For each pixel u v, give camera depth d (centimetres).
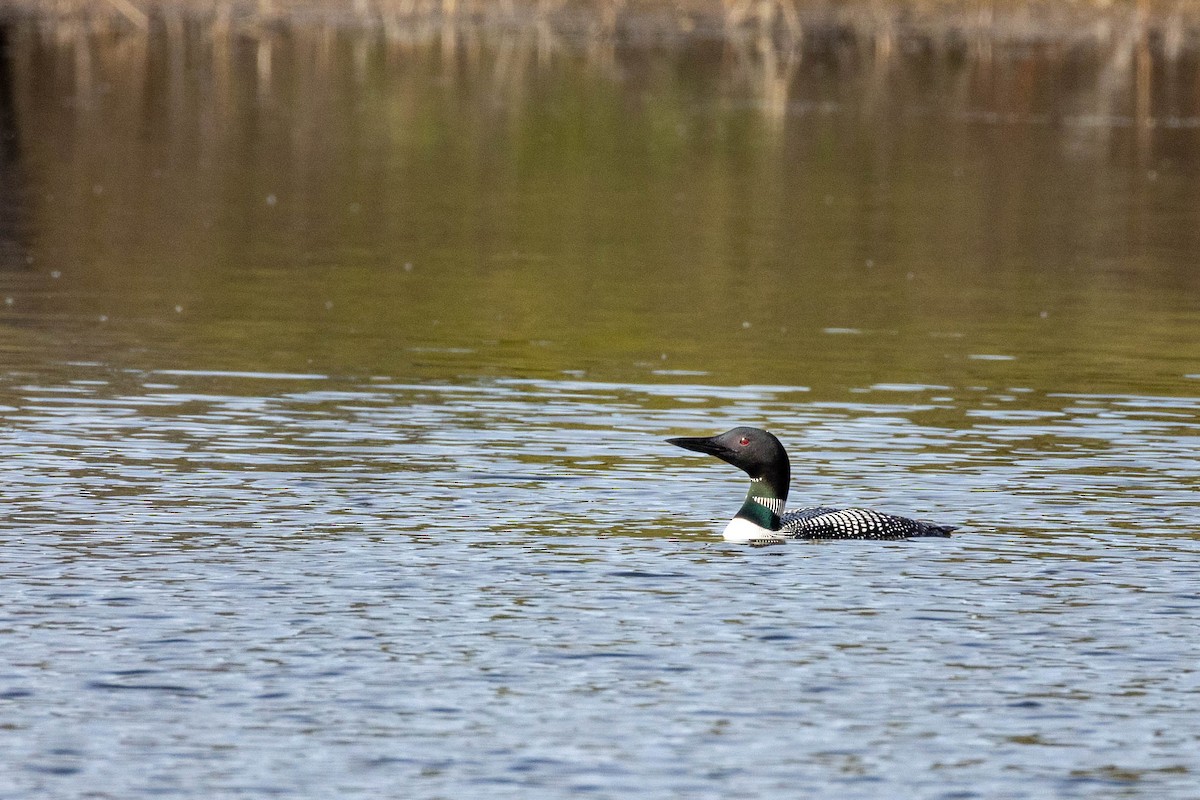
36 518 2522
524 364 3816
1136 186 6988
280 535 2462
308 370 3697
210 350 3878
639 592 2223
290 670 1942
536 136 7962
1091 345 4147
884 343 4122
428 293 4672
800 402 3494
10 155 7100
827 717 1831
